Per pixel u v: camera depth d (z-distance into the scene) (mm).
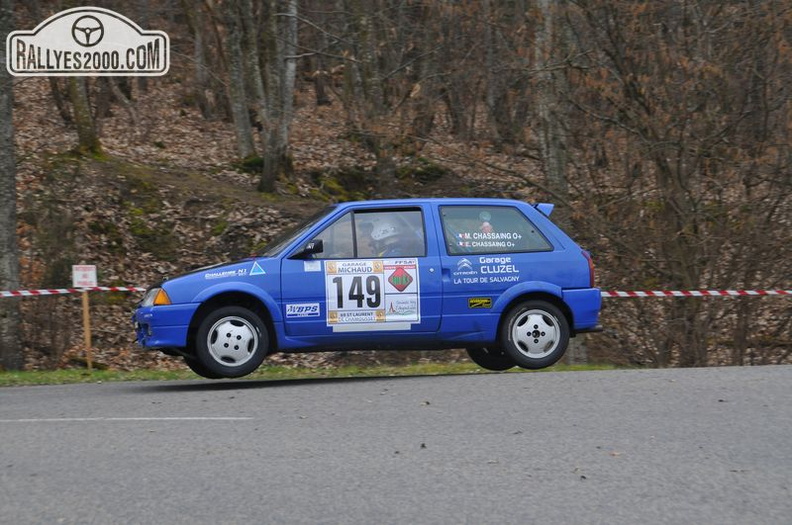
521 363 16141
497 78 27406
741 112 23156
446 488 8828
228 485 8914
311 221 16172
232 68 43062
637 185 23844
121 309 30625
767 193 23109
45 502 8406
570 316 16484
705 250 23203
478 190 31781
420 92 26266
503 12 25719
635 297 22188
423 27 30891
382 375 17688
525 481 9070
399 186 36469
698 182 23672
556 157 24531
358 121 27641
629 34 23297
